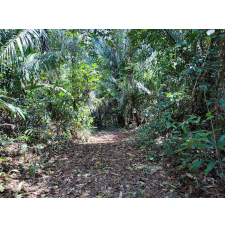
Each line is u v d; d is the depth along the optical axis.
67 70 4.81
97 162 2.74
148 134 3.55
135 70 5.48
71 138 4.60
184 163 1.78
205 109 2.44
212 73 2.22
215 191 1.60
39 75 3.42
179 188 1.72
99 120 9.62
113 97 7.78
